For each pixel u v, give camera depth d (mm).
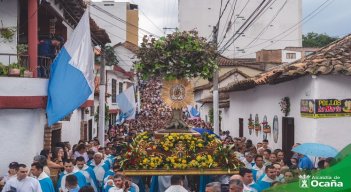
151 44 11555
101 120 20188
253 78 16484
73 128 17516
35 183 9117
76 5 15297
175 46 11422
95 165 12070
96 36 19109
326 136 11609
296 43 47500
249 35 47062
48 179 9523
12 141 11422
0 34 12430
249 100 20734
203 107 37000
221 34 47000
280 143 15312
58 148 12094
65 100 11062
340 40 13641
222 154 10266
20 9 13156
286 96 14477
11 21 12531
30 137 11578
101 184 11984
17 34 12531
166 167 10102
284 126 14859
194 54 11383
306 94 12312
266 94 17312
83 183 10648
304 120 12523
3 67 11383
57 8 15008
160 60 11375
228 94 27141
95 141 15562
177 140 10508
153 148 10422
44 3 12938
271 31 47094
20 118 11516
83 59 11359
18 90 11336
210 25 48562
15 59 12469
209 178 10812
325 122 11633
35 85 11516
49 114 11102
